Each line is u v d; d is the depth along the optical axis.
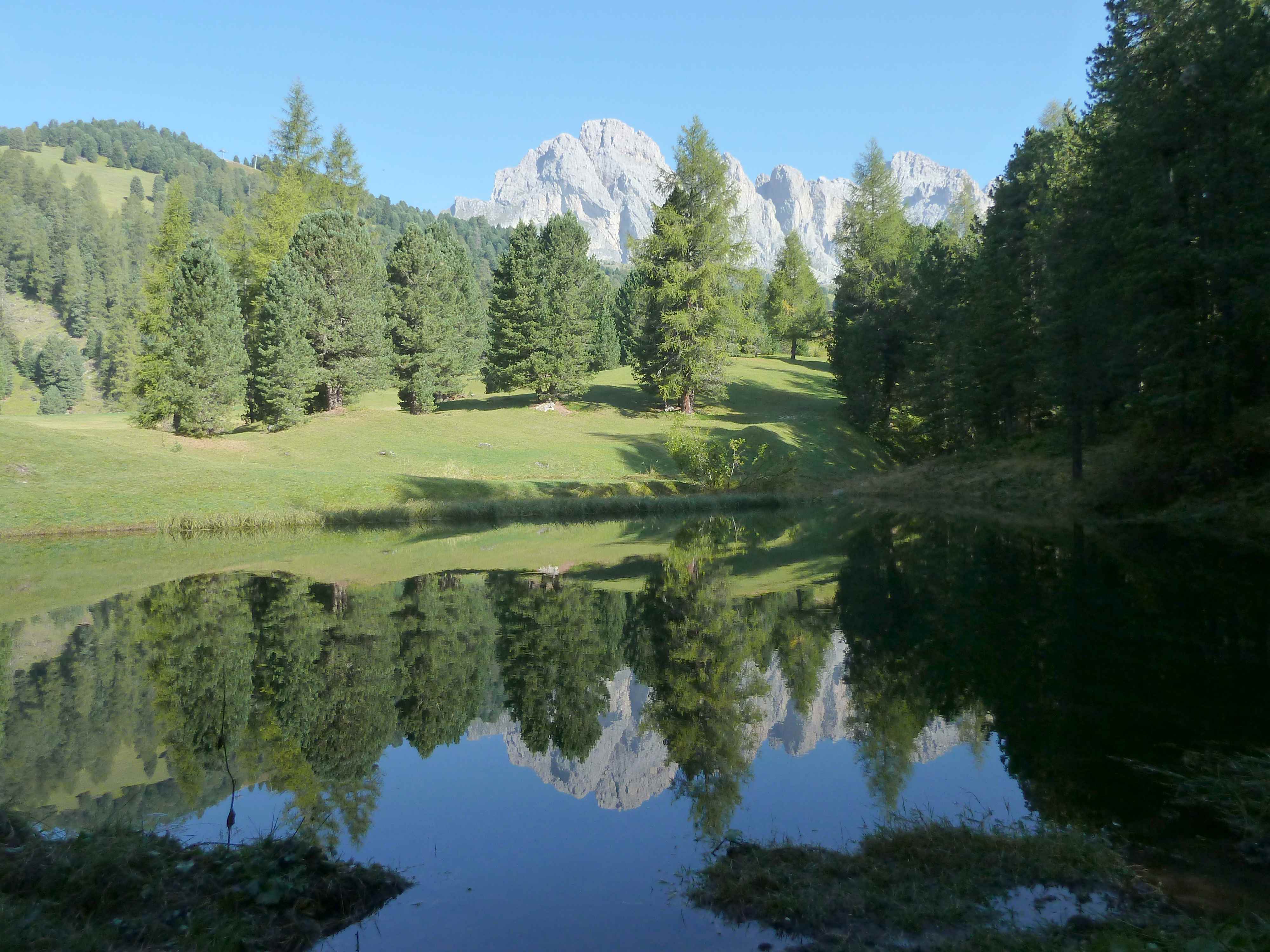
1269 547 19.00
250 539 26.12
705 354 56.09
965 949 4.06
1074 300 29.77
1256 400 25.67
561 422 56.03
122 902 4.57
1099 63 30.48
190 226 48.91
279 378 46.00
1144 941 3.91
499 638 12.52
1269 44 23.09
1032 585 15.61
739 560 20.61
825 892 4.79
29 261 155.38
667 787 6.88
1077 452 31.23
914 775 6.94
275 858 5.17
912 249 71.12
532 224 59.22
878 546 22.53
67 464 32.12
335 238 48.62
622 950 4.26
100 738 8.10
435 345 54.47
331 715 8.89
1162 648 10.77
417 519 30.98
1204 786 6.29
